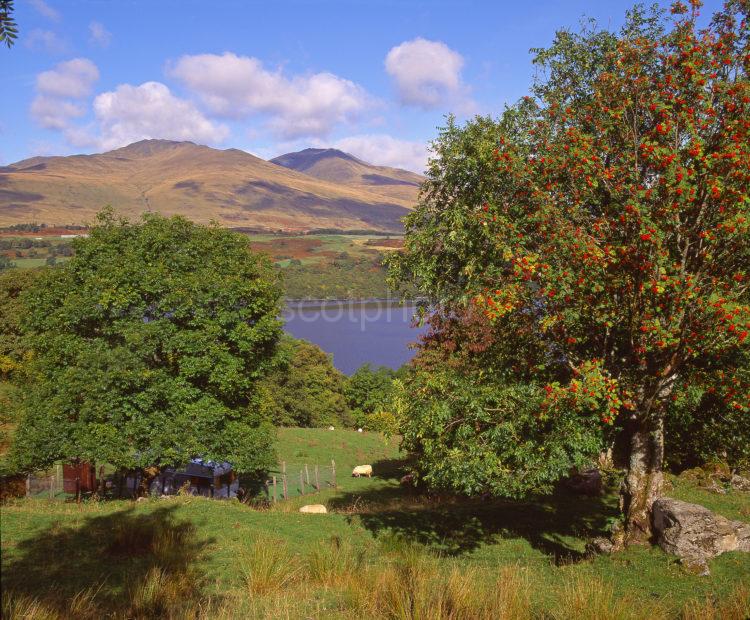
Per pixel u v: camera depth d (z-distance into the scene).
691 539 12.36
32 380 27.73
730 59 12.95
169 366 26.70
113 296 24.83
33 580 9.59
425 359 19.19
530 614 8.09
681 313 11.62
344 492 32.59
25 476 26.78
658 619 7.98
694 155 11.38
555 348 15.03
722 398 13.95
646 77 13.73
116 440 23.36
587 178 12.73
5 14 4.25
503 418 13.43
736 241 11.93
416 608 7.41
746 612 8.11
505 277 14.14
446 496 24.86
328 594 9.33
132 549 11.74
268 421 29.98
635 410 13.71
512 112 15.79
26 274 59.03
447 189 16.27
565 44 16.22
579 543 15.91
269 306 29.05
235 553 12.20
